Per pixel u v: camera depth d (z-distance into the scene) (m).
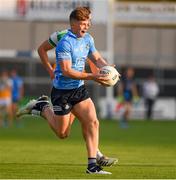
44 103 32.34
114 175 30.34
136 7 97.88
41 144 51.22
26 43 100.44
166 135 65.44
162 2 98.06
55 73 30.91
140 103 99.44
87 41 30.91
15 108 82.69
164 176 30.47
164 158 40.31
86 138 30.62
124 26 100.69
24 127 78.19
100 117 98.62
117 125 83.19
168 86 104.06
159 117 100.81
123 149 47.53
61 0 96.75
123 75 101.81
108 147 49.28
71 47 30.11
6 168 33.41
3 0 96.25
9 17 96.44
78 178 29.00
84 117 30.52
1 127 78.62
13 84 82.25
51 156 40.59
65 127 31.33
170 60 103.69
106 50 98.12
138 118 99.50
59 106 30.81
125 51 103.00
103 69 30.27
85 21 30.05
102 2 95.81
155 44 103.38
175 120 97.62
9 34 100.19
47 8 96.75
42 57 32.06
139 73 103.69
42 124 85.00
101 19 95.56
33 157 39.81
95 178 29.05
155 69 103.69
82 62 30.88
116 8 97.56
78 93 30.64
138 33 103.06
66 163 36.28
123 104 84.12
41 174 30.64
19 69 102.69
